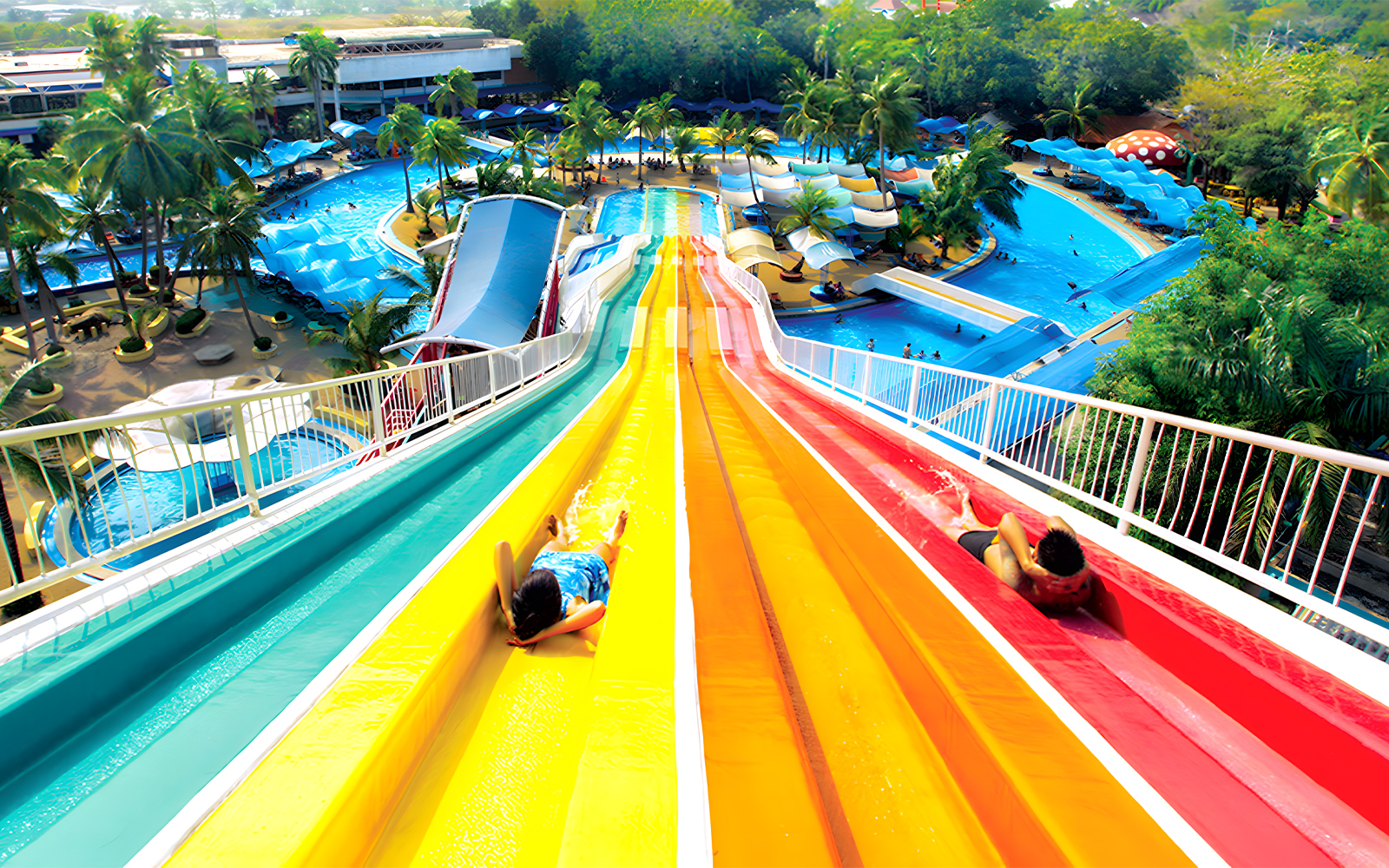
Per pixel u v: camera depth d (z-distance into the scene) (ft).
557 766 9.34
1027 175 259.19
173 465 73.36
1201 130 249.55
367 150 295.69
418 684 9.57
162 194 151.94
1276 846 7.18
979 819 7.67
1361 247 59.62
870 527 15.34
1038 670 9.64
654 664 10.14
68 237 154.92
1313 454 12.05
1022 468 21.31
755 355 85.97
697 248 176.45
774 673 9.70
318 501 17.78
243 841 6.90
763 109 372.38
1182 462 49.34
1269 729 9.14
